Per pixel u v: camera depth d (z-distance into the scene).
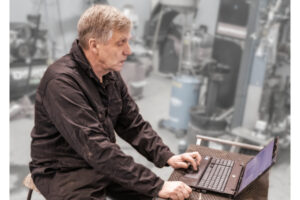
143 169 1.10
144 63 3.15
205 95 3.08
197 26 3.00
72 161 1.17
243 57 2.78
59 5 2.78
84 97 1.13
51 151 1.19
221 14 2.88
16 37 2.67
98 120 1.20
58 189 1.15
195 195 1.10
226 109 3.02
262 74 2.73
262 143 2.69
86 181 1.14
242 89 2.83
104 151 1.06
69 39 2.88
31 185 1.32
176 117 3.12
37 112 1.18
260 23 2.66
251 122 2.88
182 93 3.03
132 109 1.42
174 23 3.06
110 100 1.28
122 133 1.42
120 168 1.06
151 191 1.08
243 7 2.76
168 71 3.17
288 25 2.59
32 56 2.77
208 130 2.91
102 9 1.11
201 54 3.03
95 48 1.13
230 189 1.12
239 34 2.83
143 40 3.11
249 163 1.29
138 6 3.04
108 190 1.31
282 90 2.72
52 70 1.13
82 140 1.06
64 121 1.07
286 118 2.80
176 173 1.25
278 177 2.67
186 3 2.96
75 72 1.14
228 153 1.45
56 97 1.08
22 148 2.66
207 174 1.23
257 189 1.17
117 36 1.10
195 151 1.45
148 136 1.38
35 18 2.71
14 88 2.74
